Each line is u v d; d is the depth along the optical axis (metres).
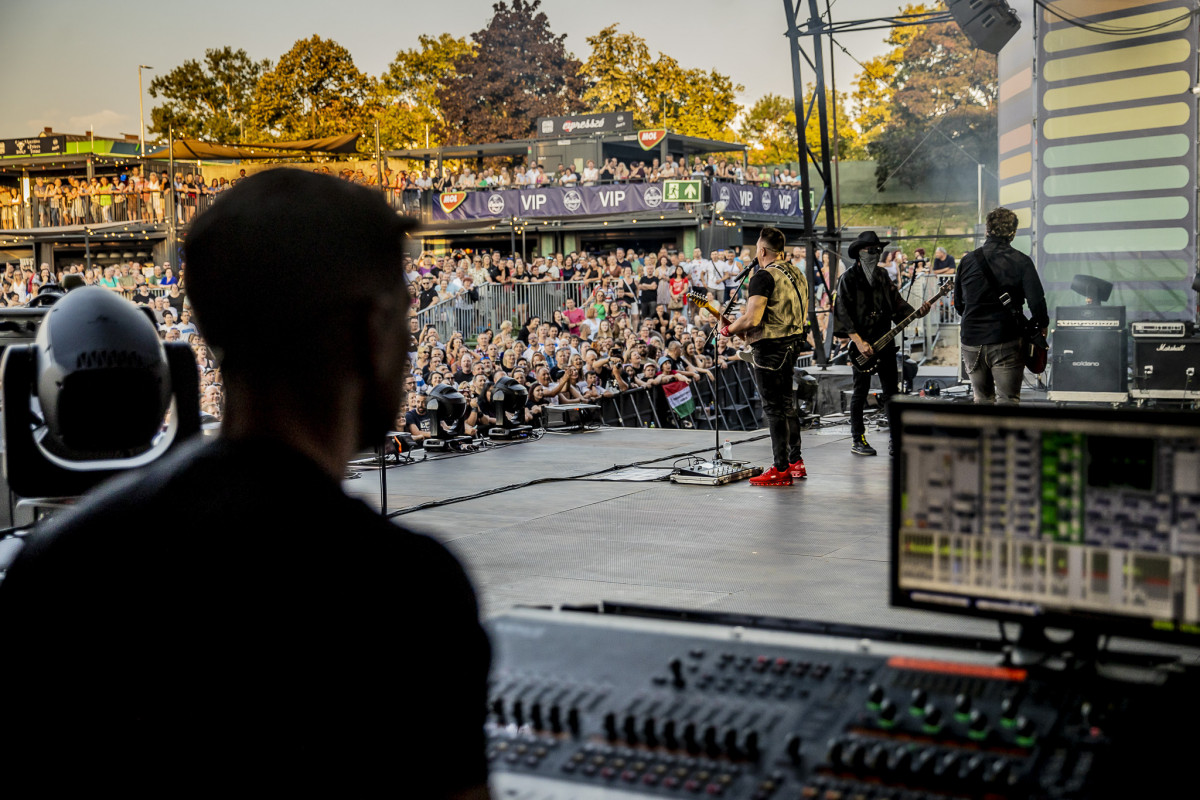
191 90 63.69
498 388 10.80
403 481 7.99
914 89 42.97
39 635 0.99
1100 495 1.64
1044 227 12.85
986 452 1.72
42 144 38.78
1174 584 1.59
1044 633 1.73
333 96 60.75
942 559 1.76
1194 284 10.72
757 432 11.29
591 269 25.77
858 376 9.11
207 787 0.95
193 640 0.95
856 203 44.28
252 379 1.05
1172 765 1.39
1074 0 12.37
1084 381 10.40
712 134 54.44
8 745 0.99
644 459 9.15
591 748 1.53
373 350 1.09
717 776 1.44
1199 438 1.57
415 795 0.98
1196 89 11.53
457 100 58.28
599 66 55.12
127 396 3.28
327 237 1.05
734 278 24.27
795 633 1.87
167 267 29.45
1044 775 1.40
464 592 1.04
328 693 0.95
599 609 2.04
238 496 0.99
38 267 34.88
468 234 33.12
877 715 1.55
